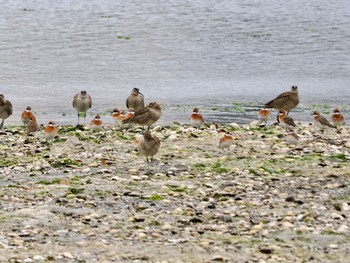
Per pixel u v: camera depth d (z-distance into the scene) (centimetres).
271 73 4644
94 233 1711
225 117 3453
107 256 1566
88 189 2047
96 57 5112
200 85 4294
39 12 6800
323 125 2923
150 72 4669
